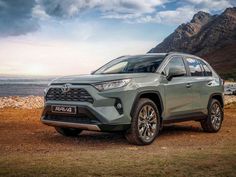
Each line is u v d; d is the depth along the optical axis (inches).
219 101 347.9
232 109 611.5
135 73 262.4
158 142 270.4
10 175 137.4
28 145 253.1
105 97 235.5
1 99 844.6
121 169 149.2
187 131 342.0
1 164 156.7
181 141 276.8
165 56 291.7
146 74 263.9
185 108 295.7
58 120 254.8
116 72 287.3
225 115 506.0
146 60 292.5
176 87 283.9
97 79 242.8
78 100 242.2
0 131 334.6
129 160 168.7
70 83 248.2
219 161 163.3
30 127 366.9
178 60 301.9
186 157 173.6
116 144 258.5
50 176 136.8
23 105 732.7
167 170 147.9
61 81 256.1
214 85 335.3
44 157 178.1
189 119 304.0
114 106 238.4
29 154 208.2
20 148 239.5
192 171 146.5
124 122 239.9
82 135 307.6
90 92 236.1
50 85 261.0
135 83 247.9
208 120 326.3
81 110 238.4
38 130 342.6
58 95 253.4
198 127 372.8
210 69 344.8
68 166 153.4
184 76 299.9
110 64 308.7
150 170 147.9
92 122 236.1
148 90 255.1
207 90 323.9
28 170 145.0
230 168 151.1
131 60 301.0
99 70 303.7
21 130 342.6
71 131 297.7
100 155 186.7
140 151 215.8
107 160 168.7
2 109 601.9
